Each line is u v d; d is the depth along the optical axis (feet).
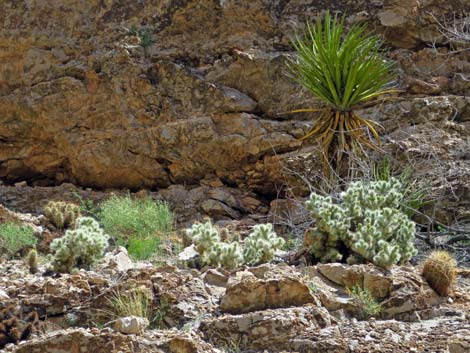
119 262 23.61
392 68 38.47
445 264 20.20
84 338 17.06
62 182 42.42
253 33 40.60
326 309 18.92
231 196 38.24
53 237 29.07
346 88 31.63
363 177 31.63
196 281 19.89
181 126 38.86
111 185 40.96
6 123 42.16
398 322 18.72
